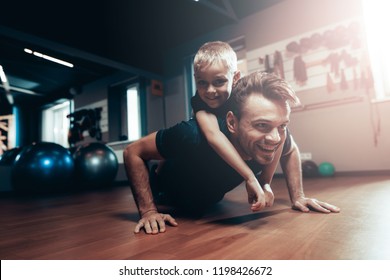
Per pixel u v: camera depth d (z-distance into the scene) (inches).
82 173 135.9
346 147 133.9
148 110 211.0
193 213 50.4
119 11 145.6
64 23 133.4
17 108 288.0
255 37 163.8
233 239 31.5
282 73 151.8
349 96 133.3
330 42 137.9
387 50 129.3
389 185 81.4
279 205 53.8
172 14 155.7
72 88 249.0
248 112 35.2
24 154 121.2
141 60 178.9
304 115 145.5
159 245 30.7
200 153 39.2
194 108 40.2
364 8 131.4
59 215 59.2
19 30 118.0
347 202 53.6
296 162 48.1
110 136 232.7
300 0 149.3
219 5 151.3
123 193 108.5
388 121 123.9
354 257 24.2
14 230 44.8
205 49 36.0
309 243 28.5
